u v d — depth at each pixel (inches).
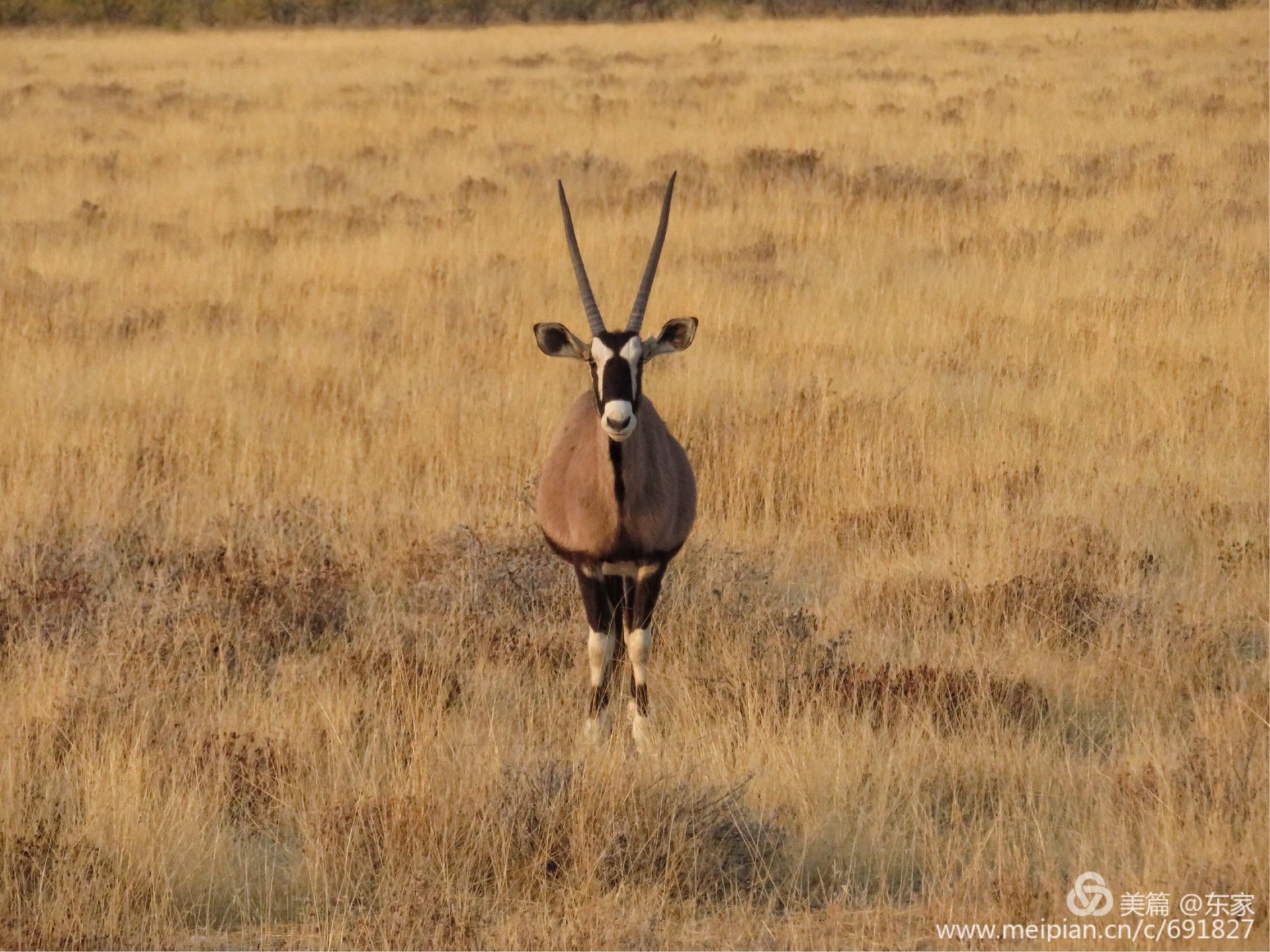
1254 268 1830.7
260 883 680.4
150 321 1681.8
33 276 1887.3
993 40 4926.2
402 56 5196.9
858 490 1182.9
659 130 3053.6
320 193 2481.5
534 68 4566.9
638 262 1979.6
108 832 684.1
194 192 2488.9
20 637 922.7
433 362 1529.3
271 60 5078.7
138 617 934.4
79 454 1222.9
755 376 1476.4
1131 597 966.4
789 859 690.8
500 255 1977.1
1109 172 2500.0
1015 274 1866.4
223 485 1216.2
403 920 615.5
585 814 677.3
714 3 7495.1
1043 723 828.6
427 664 872.3
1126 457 1231.5
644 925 618.2
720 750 766.5
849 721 797.2
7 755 747.4
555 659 911.7
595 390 778.8
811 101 3417.8
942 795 747.4
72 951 613.0
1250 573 1015.6
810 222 2186.3
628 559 816.3
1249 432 1272.1
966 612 957.8
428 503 1159.6
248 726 805.9
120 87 3988.7
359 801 687.7
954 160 2645.2
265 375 1478.8
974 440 1275.8
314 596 986.1
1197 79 3572.8
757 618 944.3
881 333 1627.7
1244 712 793.6
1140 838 680.4
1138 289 1764.3
